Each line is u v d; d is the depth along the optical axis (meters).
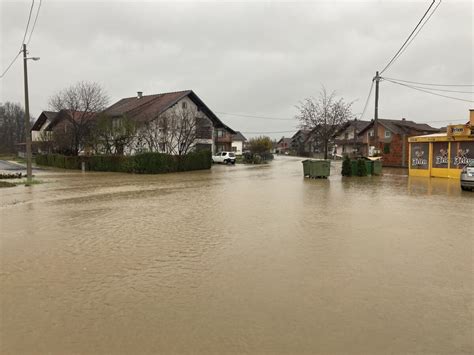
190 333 3.79
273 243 7.30
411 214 10.46
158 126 34.66
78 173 29.66
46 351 3.48
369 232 8.21
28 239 7.83
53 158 38.75
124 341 3.65
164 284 5.16
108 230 8.62
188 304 4.49
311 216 10.17
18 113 82.44
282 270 5.70
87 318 4.14
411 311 4.28
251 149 60.06
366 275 5.47
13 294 4.86
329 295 4.74
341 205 12.15
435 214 10.47
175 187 18.67
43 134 43.06
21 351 3.49
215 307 4.40
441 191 16.23
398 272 5.60
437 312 4.25
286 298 4.65
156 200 13.76
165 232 8.35
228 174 28.77
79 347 3.54
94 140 35.22
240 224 9.16
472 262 6.08
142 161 29.39
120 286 5.10
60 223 9.52
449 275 5.47
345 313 4.23
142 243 7.39
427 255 6.46
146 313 4.25
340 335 3.74
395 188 17.52
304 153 83.69
